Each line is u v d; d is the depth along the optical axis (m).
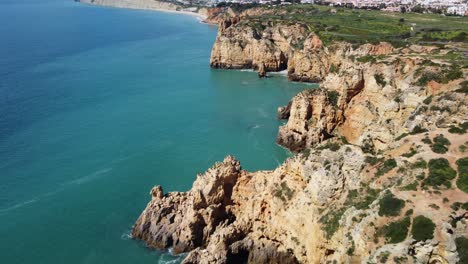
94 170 95.12
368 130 86.50
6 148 106.75
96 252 67.50
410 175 50.34
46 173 93.69
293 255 59.50
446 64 88.25
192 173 93.38
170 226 68.19
